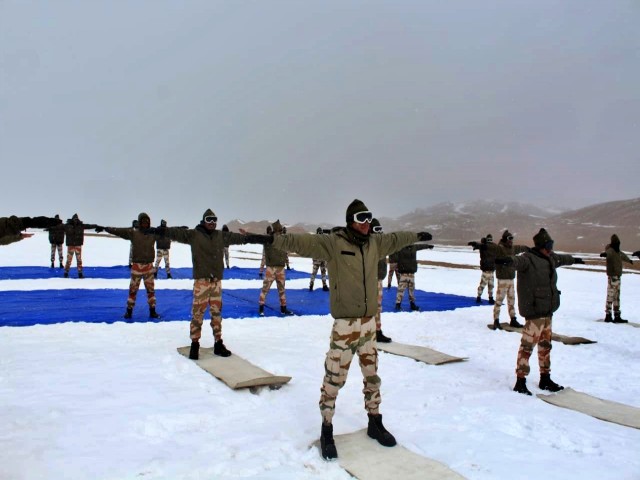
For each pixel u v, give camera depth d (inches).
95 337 325.7
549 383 246.7
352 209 173.6
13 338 313.9
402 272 499.5
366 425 192.4
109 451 161.8
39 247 1199.6
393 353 311.7
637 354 337.4
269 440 175.0
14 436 169.3
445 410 211.6
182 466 153.2
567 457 168.2
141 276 397.7
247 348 312.7
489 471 155.9
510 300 418.0
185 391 224.8
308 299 546.6
